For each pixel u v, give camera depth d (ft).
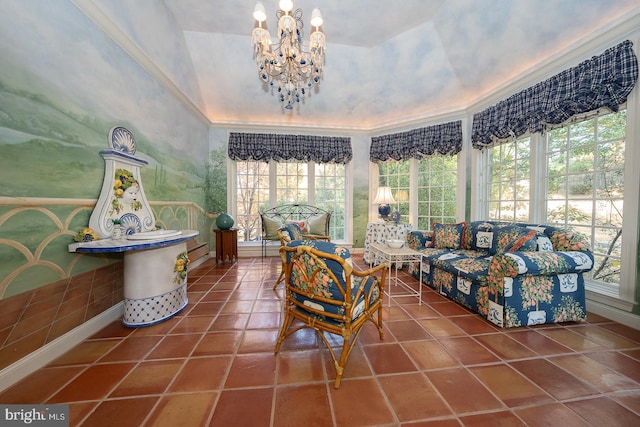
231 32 11.12
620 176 7.04
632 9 6.34
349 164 16.25
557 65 8.23
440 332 6.32
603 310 7.11
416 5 9.82
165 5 9.37
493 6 8.66
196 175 12.99
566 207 8.45
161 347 5.66
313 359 5.27
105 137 6.63
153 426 3.66
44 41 5.03
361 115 15.35
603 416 3.84
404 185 15.37
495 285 6.62
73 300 5.75
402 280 10.55
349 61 12.75
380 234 12.86
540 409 3.98
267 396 4.25
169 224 10.05
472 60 10.68
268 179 16.02
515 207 10.41
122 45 7.19
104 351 5.49
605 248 7.40
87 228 5.98
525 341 5.89
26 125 4.74
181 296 7.60
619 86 6.57
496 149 11.48
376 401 4.15
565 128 8.47
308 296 4.97
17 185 4.60
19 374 4.54
